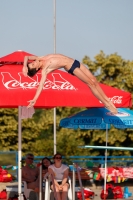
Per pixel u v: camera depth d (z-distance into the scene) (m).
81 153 32.56
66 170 15.62
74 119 19.20
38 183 16.61
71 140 29.92
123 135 33.31
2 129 35.97
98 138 33.28
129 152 33.88
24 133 36.56
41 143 29.88
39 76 14.45
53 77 14.62
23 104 13.38
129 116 18.50
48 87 13.95
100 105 13.93
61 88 14.02
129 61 35.28
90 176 22.23
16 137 36.75
